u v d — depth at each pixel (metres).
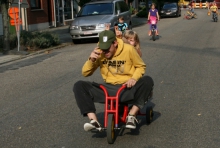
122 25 13.12
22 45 15.60
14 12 14.59
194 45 14.70
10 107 6.92
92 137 5.17
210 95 7.18
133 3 53.66
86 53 14.05
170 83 8.27
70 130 5.49
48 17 27.14
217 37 17.47
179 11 40.25
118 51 4.88
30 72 10.63
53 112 6.45
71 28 17.75
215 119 5.75
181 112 6.17
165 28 24.31
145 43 16.00
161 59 11.51
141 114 5.62
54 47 16.28
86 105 4.80
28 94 7.89
